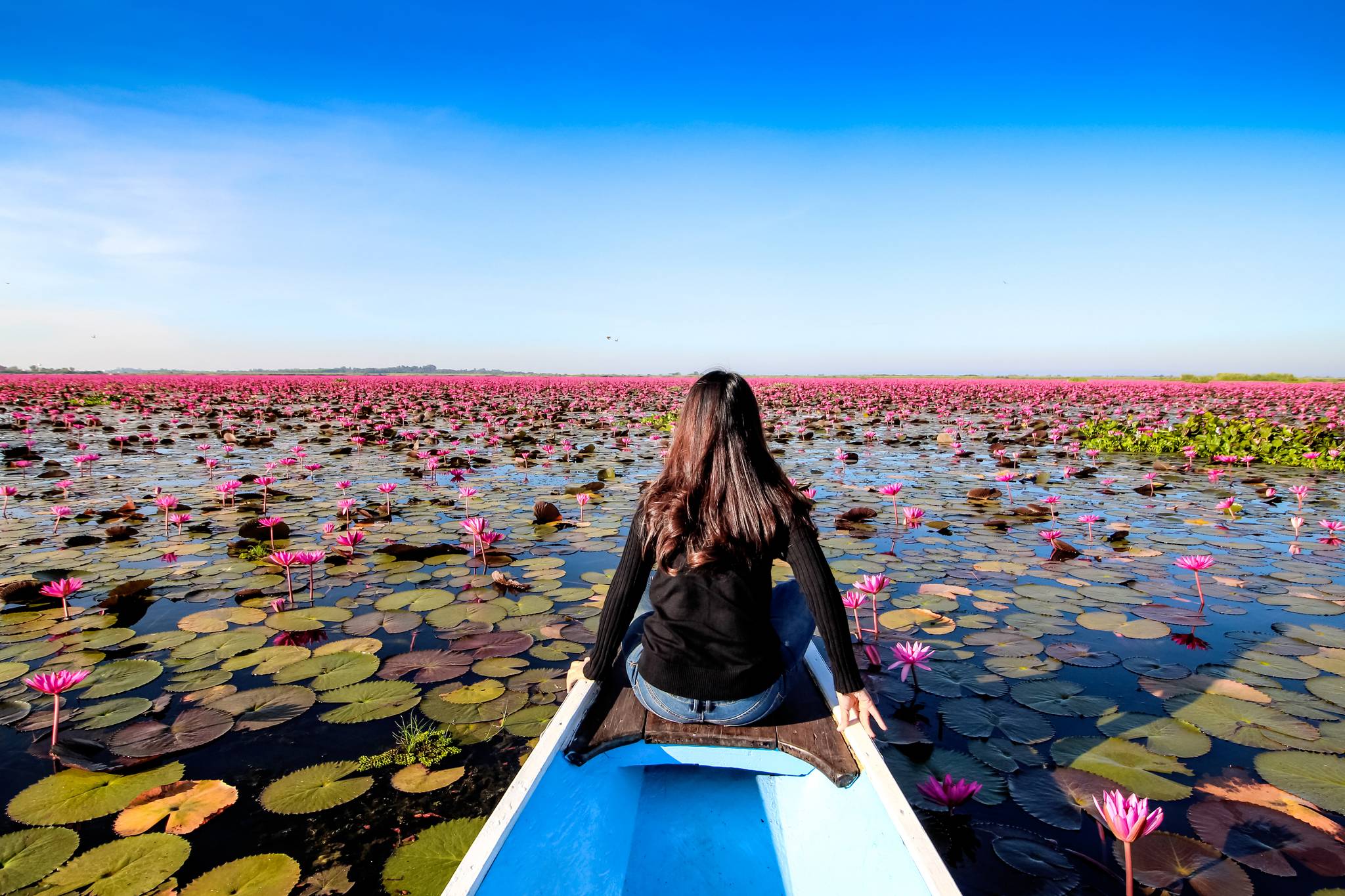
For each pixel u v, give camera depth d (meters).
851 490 7.04
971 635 3.19
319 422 14.58
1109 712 2.46
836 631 1.69
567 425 14.48
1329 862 1.70
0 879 1.63
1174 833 1.82
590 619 3.36
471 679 2.70
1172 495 6.77
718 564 1.67
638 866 1.64
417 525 5.36
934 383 42.69
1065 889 1.62
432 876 1.65
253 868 1.68
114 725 2.33
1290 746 2.23
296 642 3.06
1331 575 4.08
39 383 35.72
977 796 1.99
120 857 1.71
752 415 1.75
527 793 1.40
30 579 3.86
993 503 6.31
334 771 2.08
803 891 1.55
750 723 1.75
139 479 7.36
